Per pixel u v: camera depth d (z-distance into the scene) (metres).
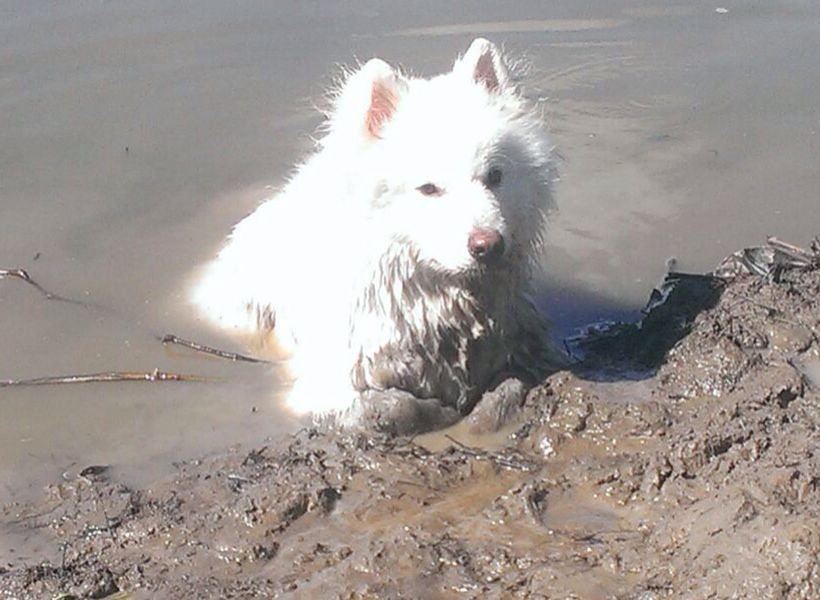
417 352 1.96
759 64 2.93
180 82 2.93
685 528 1.67
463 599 1.64
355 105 1.93
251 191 2.53
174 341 2.16
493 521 1.74
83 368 2.10
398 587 1.66
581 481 1.79
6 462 1.92
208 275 2.30
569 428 1.88
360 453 1.87
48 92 2.89
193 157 2.65
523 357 2.03
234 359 2.12
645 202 2.44
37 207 2.50
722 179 2.49
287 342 2.15
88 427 1.98
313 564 1.71
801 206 2.40
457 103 1.92
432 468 1.84
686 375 1.94
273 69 2.96
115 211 2.49
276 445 1.92
